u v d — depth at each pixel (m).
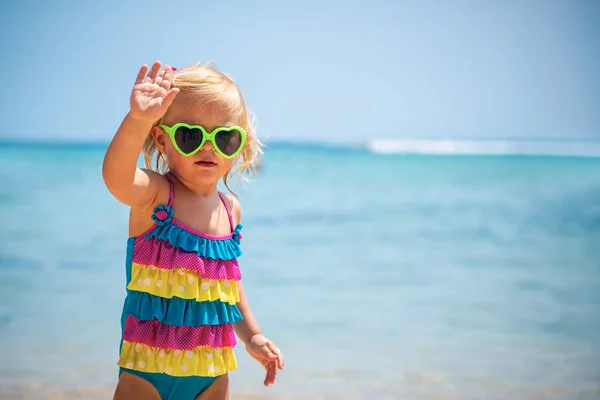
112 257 10.46
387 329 6.95
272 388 5.21
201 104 2.81
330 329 6.93
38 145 62.62
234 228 3.03
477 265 10.59
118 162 2.57
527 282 9.33
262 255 11.27
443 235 13.80
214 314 2.82
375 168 37.16
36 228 13.42
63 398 4.88
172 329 2.73
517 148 68.38
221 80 2.92
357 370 5.66
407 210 17.83
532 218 16.05
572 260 10.97
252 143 3.19
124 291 8.27
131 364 2.71
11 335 6.37
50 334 6.44
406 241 13.04
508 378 5.50
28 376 5.30
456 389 5.26
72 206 17.05
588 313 7.68
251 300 8.12
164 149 2.93
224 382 2.90
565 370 5.75
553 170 34.84
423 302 8.15
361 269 10.17
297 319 7.29
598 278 9.55
